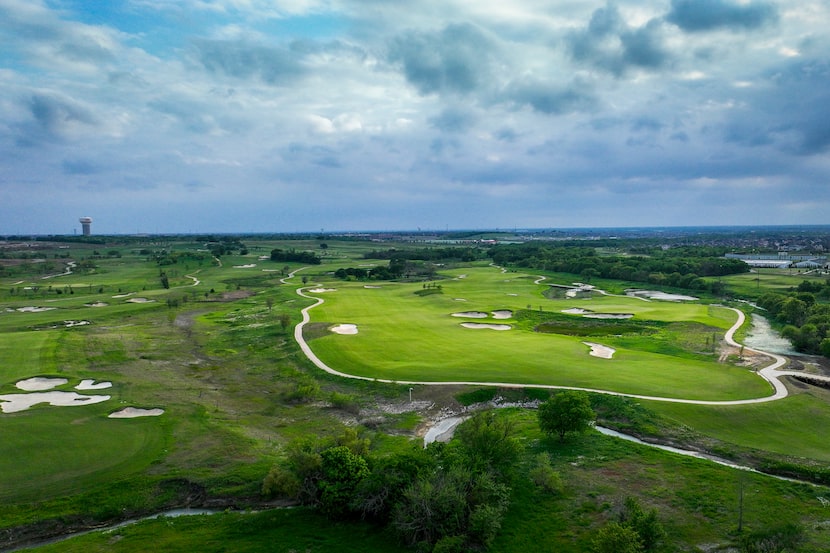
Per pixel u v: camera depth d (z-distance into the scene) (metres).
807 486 35.75
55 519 32.41
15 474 36.66
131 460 38.94
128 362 65.62
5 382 56.16
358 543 30.73
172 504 34.91
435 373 59.41
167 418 47.03
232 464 38.97
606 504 34.16
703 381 55.69
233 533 31.55
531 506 34.28
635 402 49.59
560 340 75.88
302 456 36.09
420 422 48.38
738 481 36.56
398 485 33.03
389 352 68.81
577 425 42.22
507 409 51.22
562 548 30.08
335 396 52.25
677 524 31.89
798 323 86.44
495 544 30.42
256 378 61.22
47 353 66.56
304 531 31.88
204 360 68.69
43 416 46.69
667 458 40.19
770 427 44.97
